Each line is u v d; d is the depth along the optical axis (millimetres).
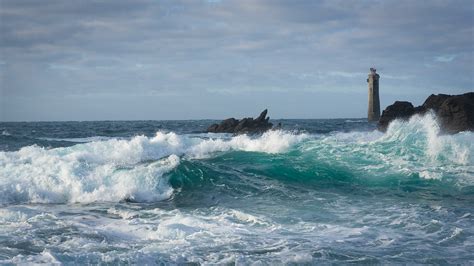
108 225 11406
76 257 8297
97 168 16609
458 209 13242
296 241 9867
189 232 10523
